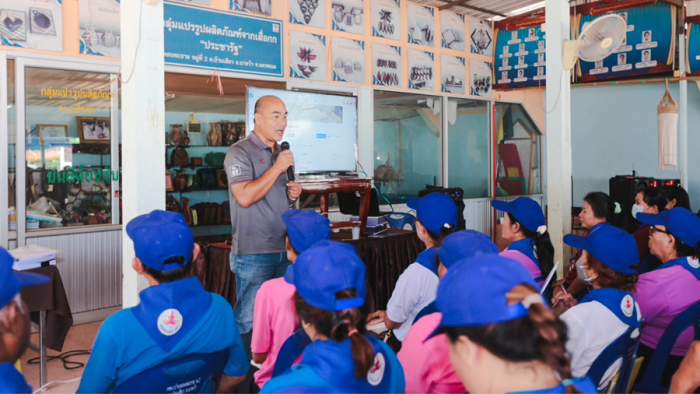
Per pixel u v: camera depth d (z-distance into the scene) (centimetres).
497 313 79
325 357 109
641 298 223
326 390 106
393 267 420
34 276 122
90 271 457
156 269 146
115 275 471
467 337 82
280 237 296
